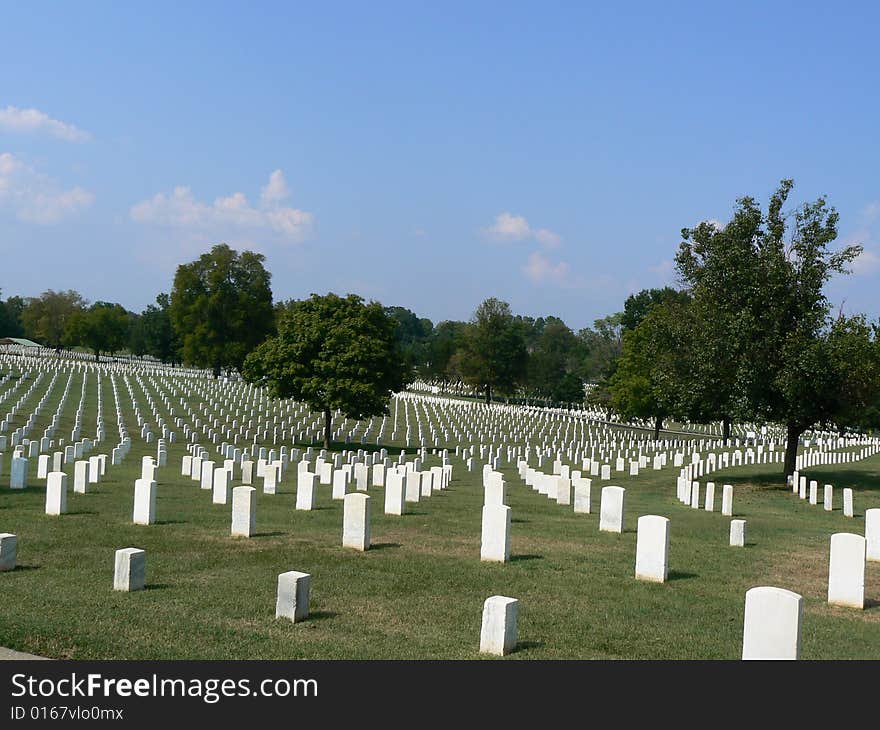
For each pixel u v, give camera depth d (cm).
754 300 3253
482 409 8575
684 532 1944
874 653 995
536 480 2950
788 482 3466
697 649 976
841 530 2181
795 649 836
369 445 5372
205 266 10631
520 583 1284
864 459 4850
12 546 1260
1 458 2611
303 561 1386
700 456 4881
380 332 5269
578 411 10500
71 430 4647
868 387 3197
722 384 3344
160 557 1383
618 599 1214
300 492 2055
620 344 12056
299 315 5225
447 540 1650
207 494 2322
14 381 7238
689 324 3478
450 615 1084
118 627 966
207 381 9200
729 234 3353
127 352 19288
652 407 6638
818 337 3194
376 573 1314
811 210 3278
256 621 1020
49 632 931
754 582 1384
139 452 3978
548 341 14925
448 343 13025
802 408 3231
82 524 1697
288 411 6944
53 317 14650
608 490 1872
